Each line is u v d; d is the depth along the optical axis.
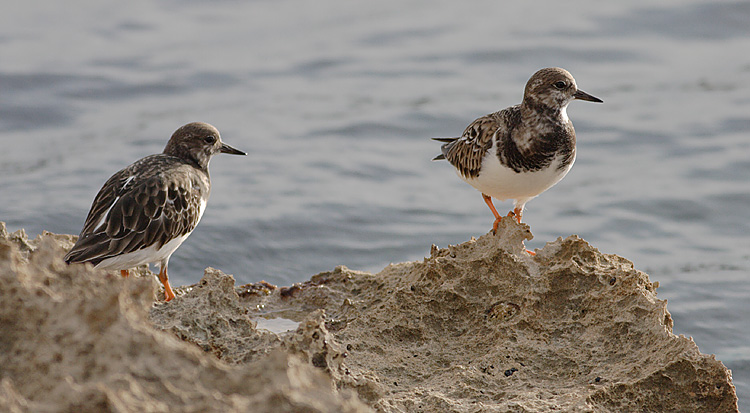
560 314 8.75
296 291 10.55
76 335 5.39
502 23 26.08
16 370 5.37
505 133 10.81
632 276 8.59
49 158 17.70
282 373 5.26
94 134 19.16
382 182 17.42
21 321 5.55
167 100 21.27
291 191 16.59
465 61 23.52
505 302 9.01
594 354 8.34
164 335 5.55
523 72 22.80
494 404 7.70
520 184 10.99
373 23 26.52
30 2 27.44
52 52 23.38
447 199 16.78
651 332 8.28
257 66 23.34
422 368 8.55
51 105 20.53
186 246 13.96
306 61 23.66
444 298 9.16
